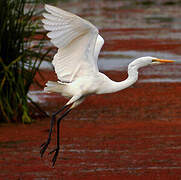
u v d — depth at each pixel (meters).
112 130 13.03
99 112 14.88
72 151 11.38
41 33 14.10
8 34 13.55
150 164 10.55
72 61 8.70
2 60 13.58
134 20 34.09
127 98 16.62
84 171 10.12
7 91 13.68
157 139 12.27
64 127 13.32
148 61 9.29
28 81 13.92
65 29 7.96
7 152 11.27
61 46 8.16
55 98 16.39
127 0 46.00
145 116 14.46
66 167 10.38
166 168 10.33
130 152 11.30
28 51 14.12
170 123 13.73
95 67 8.91
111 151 11.37
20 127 13.23
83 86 9.04
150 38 27.50
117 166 10.41
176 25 32.19
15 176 9.85
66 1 42.62
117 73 19.83
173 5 42.56
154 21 33.81
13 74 13.83
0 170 10.16
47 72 19.14
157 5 42.59
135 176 9.85
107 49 24.45
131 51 24.00
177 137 12.46
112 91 9.27
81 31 8.10
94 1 44.34
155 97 16.72
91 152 11.30
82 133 12.76
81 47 8.45
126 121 13.91
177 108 15.37
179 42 26.39
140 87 18.12
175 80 19.19
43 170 10.20
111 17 35.06
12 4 13.49
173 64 21.75
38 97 16.41
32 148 11.57
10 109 13.48
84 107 15.48
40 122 13.75
